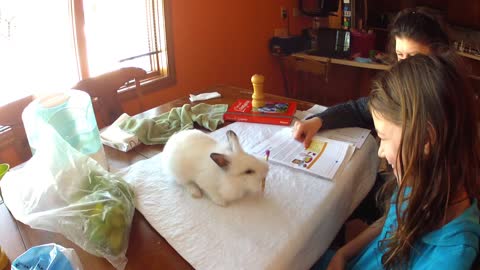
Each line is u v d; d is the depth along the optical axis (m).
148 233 0.76
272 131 1.21
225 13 2.38
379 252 0.77
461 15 2.39
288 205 0.83
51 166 0.83
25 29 1.52
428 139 0.56
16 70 1.52
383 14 2.71
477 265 0.54
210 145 0.90
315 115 1.23
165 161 0.91
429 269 0.56
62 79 1.70
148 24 2.02
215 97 1.54
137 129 1.17
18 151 1.14
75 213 0.73
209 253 0.70
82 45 1.70
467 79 0.57
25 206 0.82
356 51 2.63
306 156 1.03
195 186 0.88
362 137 1.15
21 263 0.57
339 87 3.05
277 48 2.80
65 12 1.62
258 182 0.81
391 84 0.61
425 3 2.55
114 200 0.77
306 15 2.98
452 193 0.59
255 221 0.78
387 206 0.84
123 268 0.68
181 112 1.31
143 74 1.56
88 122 0.95
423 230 0.60
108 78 1.42
